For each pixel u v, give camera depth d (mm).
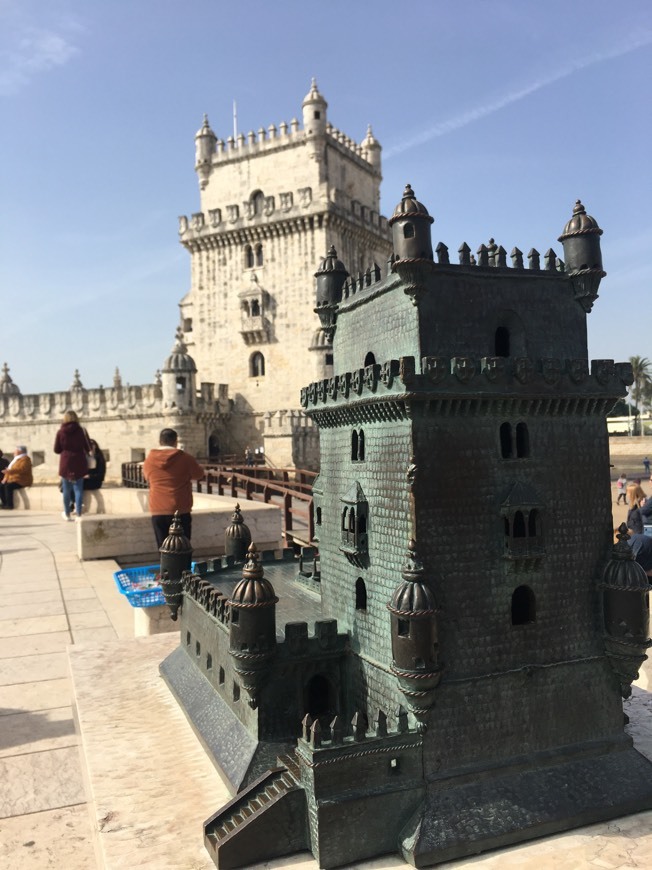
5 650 13281
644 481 59094
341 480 8305
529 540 6996
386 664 7098
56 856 6793
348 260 56375
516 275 7387
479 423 6977
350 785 6250
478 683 6844
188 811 6809
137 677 10453
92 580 19391
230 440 57625
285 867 6086
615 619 7215
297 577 10852
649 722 8578
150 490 16234
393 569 7031
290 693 7523
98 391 58031
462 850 6211
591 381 7324
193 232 58594
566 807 6715
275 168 57031
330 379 8211
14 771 8508
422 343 6930
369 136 65312
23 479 36250
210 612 8875
